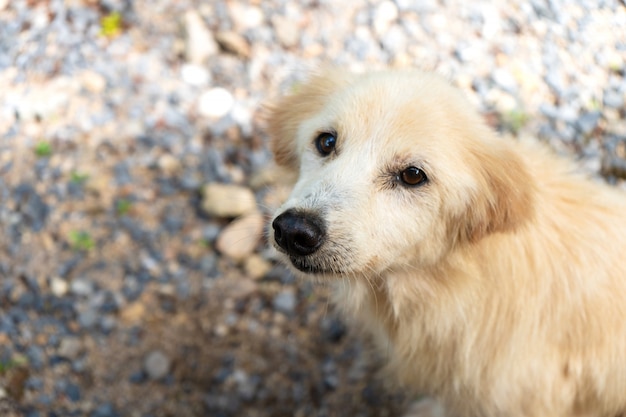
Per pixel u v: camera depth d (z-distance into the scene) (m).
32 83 0.98
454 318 0.67
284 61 0.97
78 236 0.88
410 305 0.68
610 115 0.87
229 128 0.95
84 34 1.00
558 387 0.69
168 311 0.85
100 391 0.81
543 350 0.67
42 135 0.94
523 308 0.66
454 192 0.63
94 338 0.83
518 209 0.62
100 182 0.91
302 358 0.83
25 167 0.92
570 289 0.65
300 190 0.64
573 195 0.66
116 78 0.98
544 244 0.65
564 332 0.67
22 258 0.87
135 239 0.89
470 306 0.66
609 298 0.65
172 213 0.90
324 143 0.66
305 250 0.62
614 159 0.85
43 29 1.01
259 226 0.88
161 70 0.98
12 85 0.98
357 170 0.63
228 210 0.89
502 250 0.65
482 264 0.65
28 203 0.90
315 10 0.99
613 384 0.68
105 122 0.95
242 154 0.93
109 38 1.01
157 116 0.96
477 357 0.67
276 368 0.82
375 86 0.65
